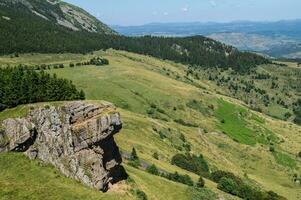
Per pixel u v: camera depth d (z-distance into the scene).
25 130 80.75
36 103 87.12
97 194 81.50
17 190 71.56
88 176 86.25
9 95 86.31
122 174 99.06
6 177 74.19
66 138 85.56
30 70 95.06
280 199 141.62
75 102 89.38
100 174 88.56
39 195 72.38
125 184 96.62
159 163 140.25
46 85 92.75
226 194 127.44
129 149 141.00
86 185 84.88
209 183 137.62
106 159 92.75
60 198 74.00
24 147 80.44
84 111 89.44
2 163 76.88
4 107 86.00
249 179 187.12
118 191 92.31
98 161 88.94
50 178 78.69
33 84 90.50
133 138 163.88
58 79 97.44
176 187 111.38
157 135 189.12
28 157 80.25
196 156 183.88
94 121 89.06
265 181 199.12
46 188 75.12
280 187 195.88
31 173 77.44
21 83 88.50
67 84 97.69
